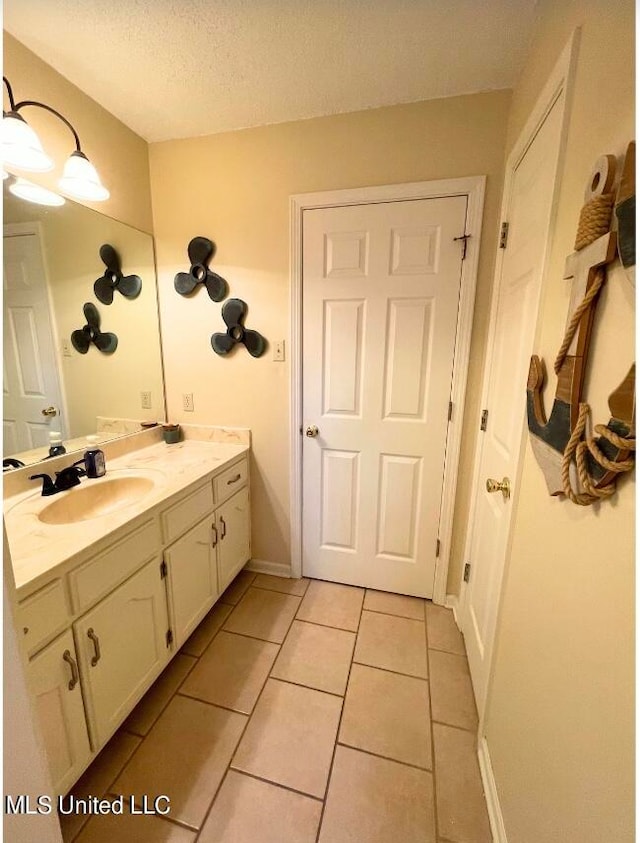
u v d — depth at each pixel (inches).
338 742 47.4
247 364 74.9
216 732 48.4
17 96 47.9
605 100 25.6
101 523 43.7
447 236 60.7
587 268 24.9
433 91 56.0
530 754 31.7
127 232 68.1
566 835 24.8
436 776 43.9
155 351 77.4
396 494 72.7
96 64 51.1
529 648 33.7
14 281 50.4
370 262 64.8
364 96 57.2
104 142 61.3
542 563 32.2
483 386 62.2
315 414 73.7
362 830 38.8
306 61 50.3
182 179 70.6
